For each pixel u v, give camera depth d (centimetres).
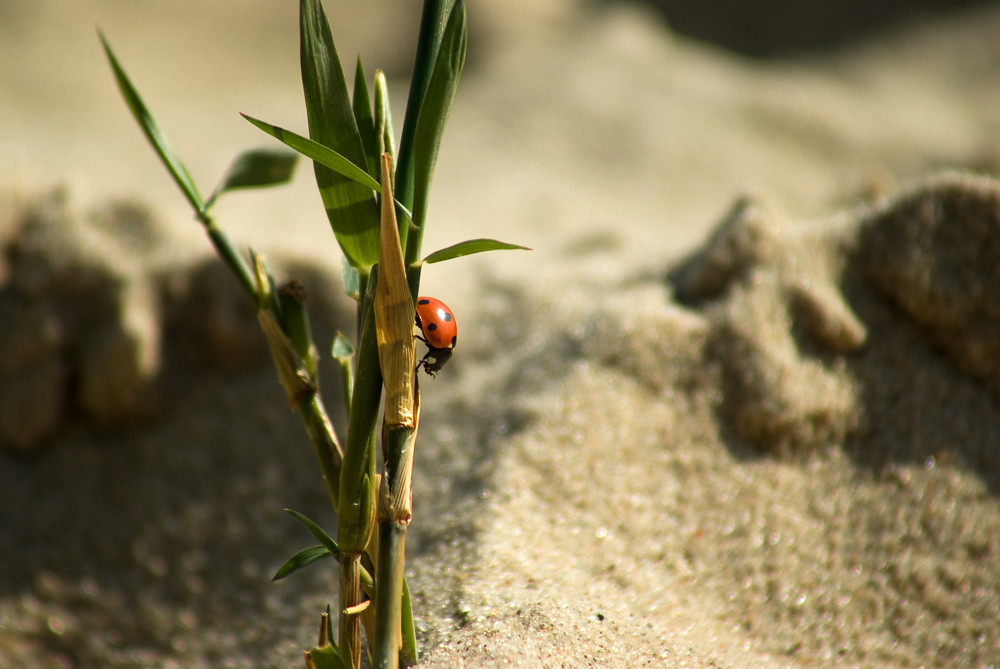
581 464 34
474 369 37
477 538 33
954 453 34
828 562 33
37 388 36
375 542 30
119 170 76
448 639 31
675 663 31
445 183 80
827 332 34
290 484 36
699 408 34
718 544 33
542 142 89
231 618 34
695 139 92
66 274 37
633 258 42
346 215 29
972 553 33
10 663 34
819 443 34
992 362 34
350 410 29
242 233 57
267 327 30
